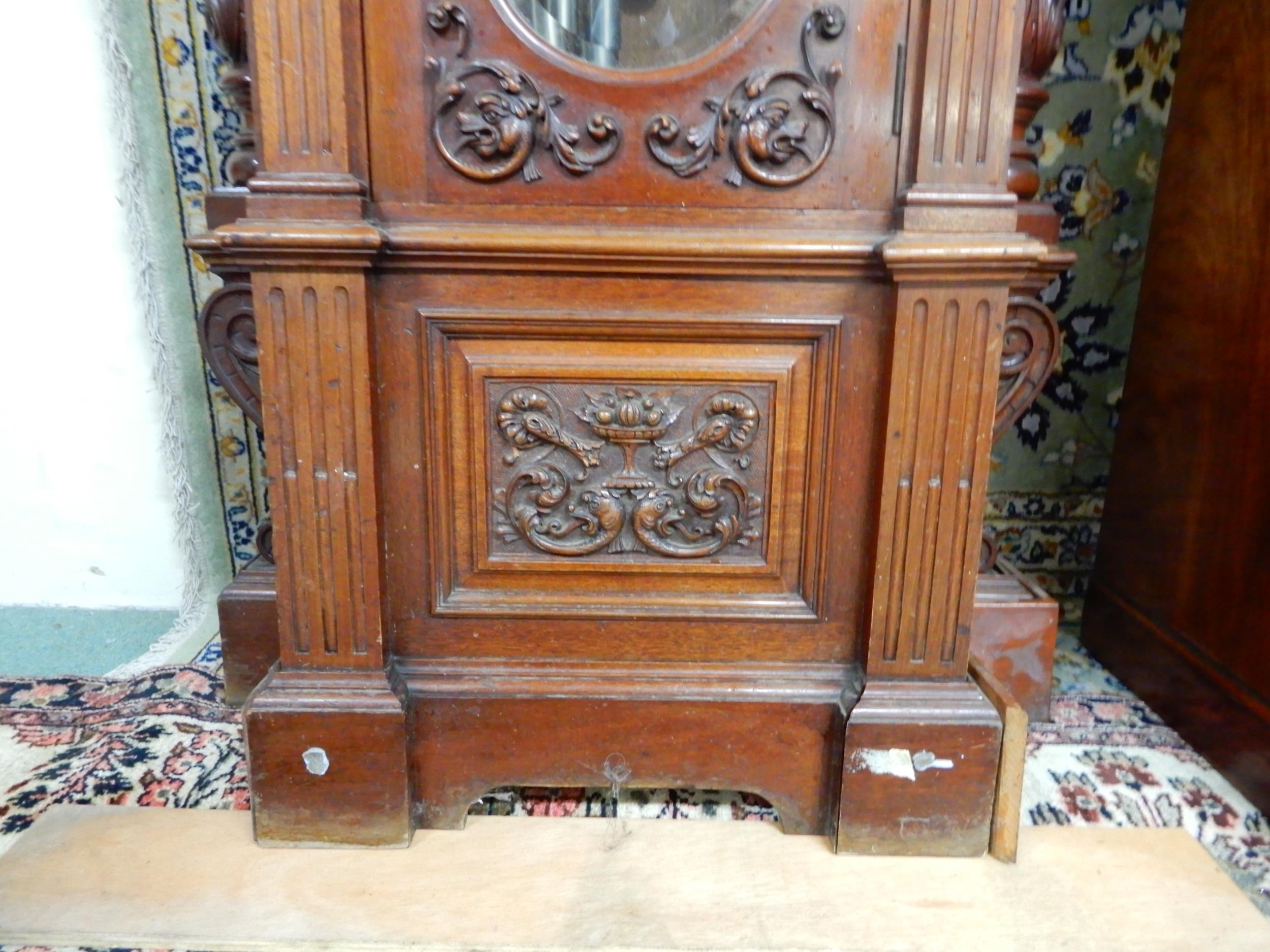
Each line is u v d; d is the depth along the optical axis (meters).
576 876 0.94
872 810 0.96
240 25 1.14
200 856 0.96
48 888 0.90
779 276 0.89
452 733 0.99
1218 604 1.17
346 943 0.84
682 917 0.88
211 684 1.34
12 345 1.48
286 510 0.92
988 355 0.87
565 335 0.91
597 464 0.95
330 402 0.89
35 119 1.38
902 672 0.96
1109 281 1.50
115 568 1.61
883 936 0.86
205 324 1.19
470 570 0.98
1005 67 0.83
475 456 0.95
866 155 0.87
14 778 1.10
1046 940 0.86
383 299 0.89
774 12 0.84
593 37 0.92
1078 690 1.38
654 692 0.98
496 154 0.87
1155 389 1.33
